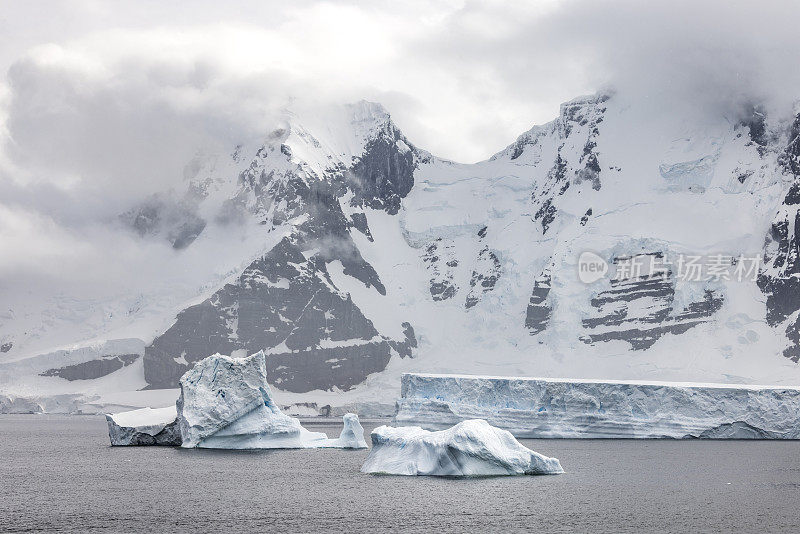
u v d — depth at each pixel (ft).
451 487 320.70
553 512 278.67
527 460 340.39
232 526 257.55
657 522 267.18
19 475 377.71
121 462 414.62
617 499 307.17
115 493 317.83
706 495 321.93
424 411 535.19
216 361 428.15
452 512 275.80
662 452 484.33
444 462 328.49
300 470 374.84
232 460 414.00
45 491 325.42
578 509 284.82
